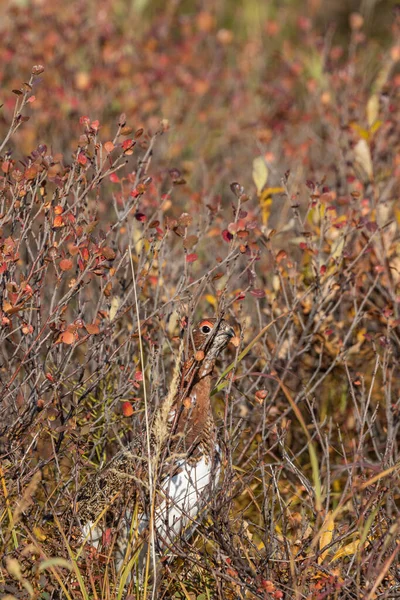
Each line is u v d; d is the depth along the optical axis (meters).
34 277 8.23
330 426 8.68
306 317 10.12
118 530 7.48
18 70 14.32
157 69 14.75
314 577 7.18
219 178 12.87
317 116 14.88
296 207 9.45
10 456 7.92
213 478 7.78
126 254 8.40
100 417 8.15
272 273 10.32
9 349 9.70
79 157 7.95
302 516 7.89
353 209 10.22
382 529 7.46
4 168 7.84
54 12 15.02
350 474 7.67
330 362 10.24
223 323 8.11
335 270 9.45
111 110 14.00
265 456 9.47
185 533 7.77
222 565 7.32
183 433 7.41
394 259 10.34
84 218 8.49
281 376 9.74
